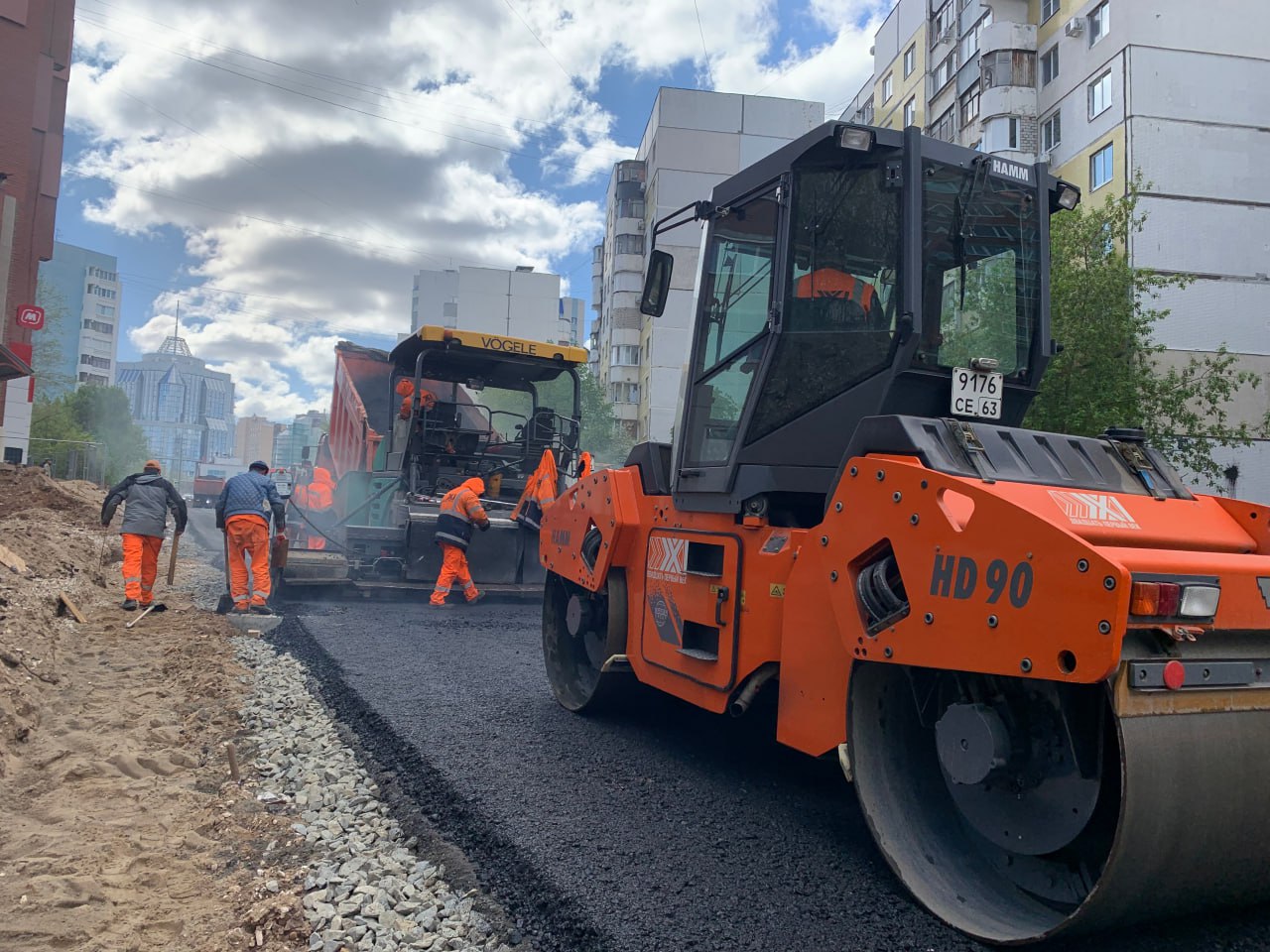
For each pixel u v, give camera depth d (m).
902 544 3.11
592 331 71.06
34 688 5.57
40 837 3.71
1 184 21.03
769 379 4.13
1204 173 25.89
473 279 73.56
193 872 3.49
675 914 2.98
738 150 46.25
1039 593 2.62
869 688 3.34
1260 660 2.76
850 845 3.64
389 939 2.94
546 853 3.46
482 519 10.16
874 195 3.93
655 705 5.71
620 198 53.59
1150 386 18.12
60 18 28.52
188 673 6.54
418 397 11.01
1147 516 3.21
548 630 6.27
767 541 4.02
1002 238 4.14
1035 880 2.96
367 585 10.36
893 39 38.16
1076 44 27.77
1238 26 26.09
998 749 2.87
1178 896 2.66
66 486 22.64
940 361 3.89
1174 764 2.53
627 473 5.44
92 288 103.06
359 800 4.21
